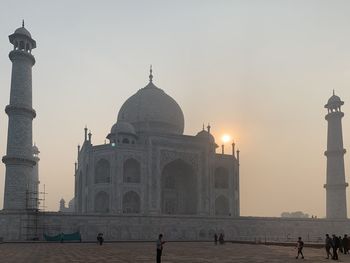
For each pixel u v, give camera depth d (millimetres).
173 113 104625
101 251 41000
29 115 71125
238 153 101250
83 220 67375
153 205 86062
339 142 97750
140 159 86938
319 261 30375
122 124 92125
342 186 95062
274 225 82938
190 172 94688
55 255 35344
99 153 86188
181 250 43781
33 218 64375
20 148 68875
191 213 92812
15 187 67375
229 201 95438
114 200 82250
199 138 94562
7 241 61688
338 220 89812
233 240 69875
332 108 100875
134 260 30281
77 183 102500
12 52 71062
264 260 31094
